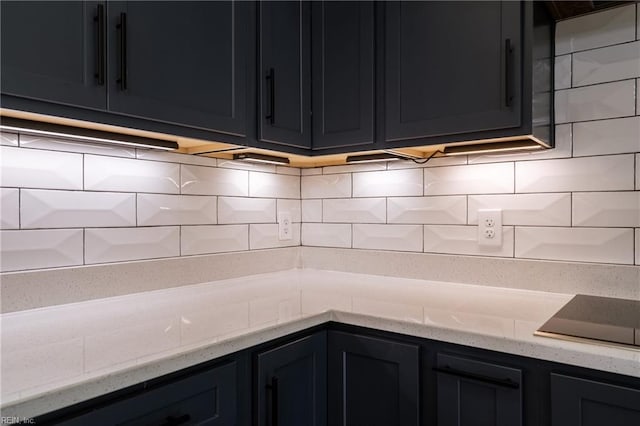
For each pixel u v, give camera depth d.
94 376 0.74
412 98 1.36
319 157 1.63
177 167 1.47
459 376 1.03
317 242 1.91
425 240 1.63
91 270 1.25
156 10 1.10
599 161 1.31
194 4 1.20
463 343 1.02
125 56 1.03
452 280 1.56
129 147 1.33
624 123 1.27
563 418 0.91
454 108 1.28
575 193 1.34
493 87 1.22
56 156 1.18
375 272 1.74
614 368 0.84
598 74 1.31
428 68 1.33
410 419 1.10
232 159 1.63
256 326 1.05
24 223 1.12
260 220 1.77
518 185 1.44
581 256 1.34
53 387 0.69
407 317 1.13
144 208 1.38
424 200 1.62
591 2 1.26
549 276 1.38
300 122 1.52
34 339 0.94
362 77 1.45
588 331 0.98
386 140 1.41
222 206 1.62
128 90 1.04
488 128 1.23
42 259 1.15
